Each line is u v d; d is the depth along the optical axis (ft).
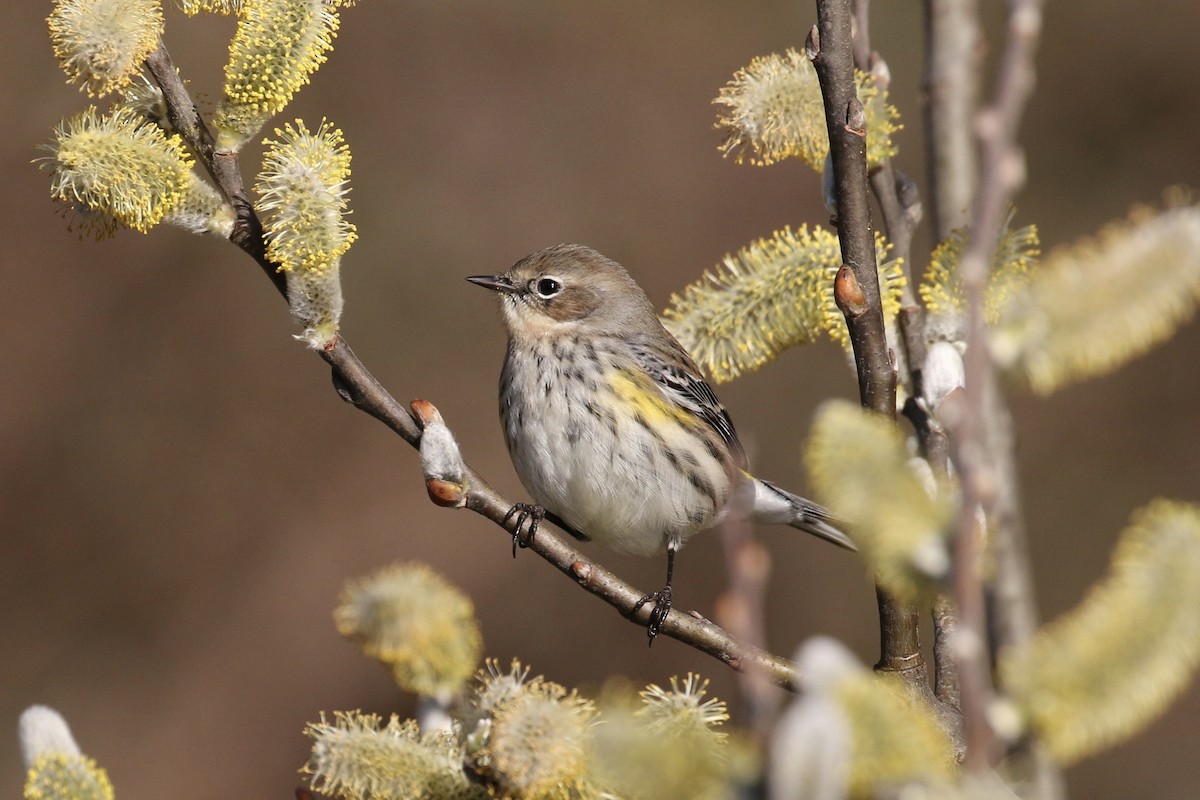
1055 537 71.15
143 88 21.13
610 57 79.92
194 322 74.74
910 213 24.72
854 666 9.70
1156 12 76.64
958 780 10.37
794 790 8.54
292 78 20.62
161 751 65.98
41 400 72.28
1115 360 11.26
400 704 67.46
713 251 76.38
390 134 77.82
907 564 10.18
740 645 11.00
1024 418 73.26
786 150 24.30
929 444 22.75
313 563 70.79
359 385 21.71
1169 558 9.82
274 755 66.28
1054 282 11.31
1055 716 9.82
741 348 25.39
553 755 14.67
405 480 72.90
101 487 71.46
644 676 68.90
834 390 72.28
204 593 70.23
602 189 77.30
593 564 24.68
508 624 69.77
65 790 14.07
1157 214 11.84
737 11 81.56
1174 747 61.62
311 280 21.04
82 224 20.72
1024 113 76.89
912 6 77.66
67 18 19.97
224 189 20.98
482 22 79.77
